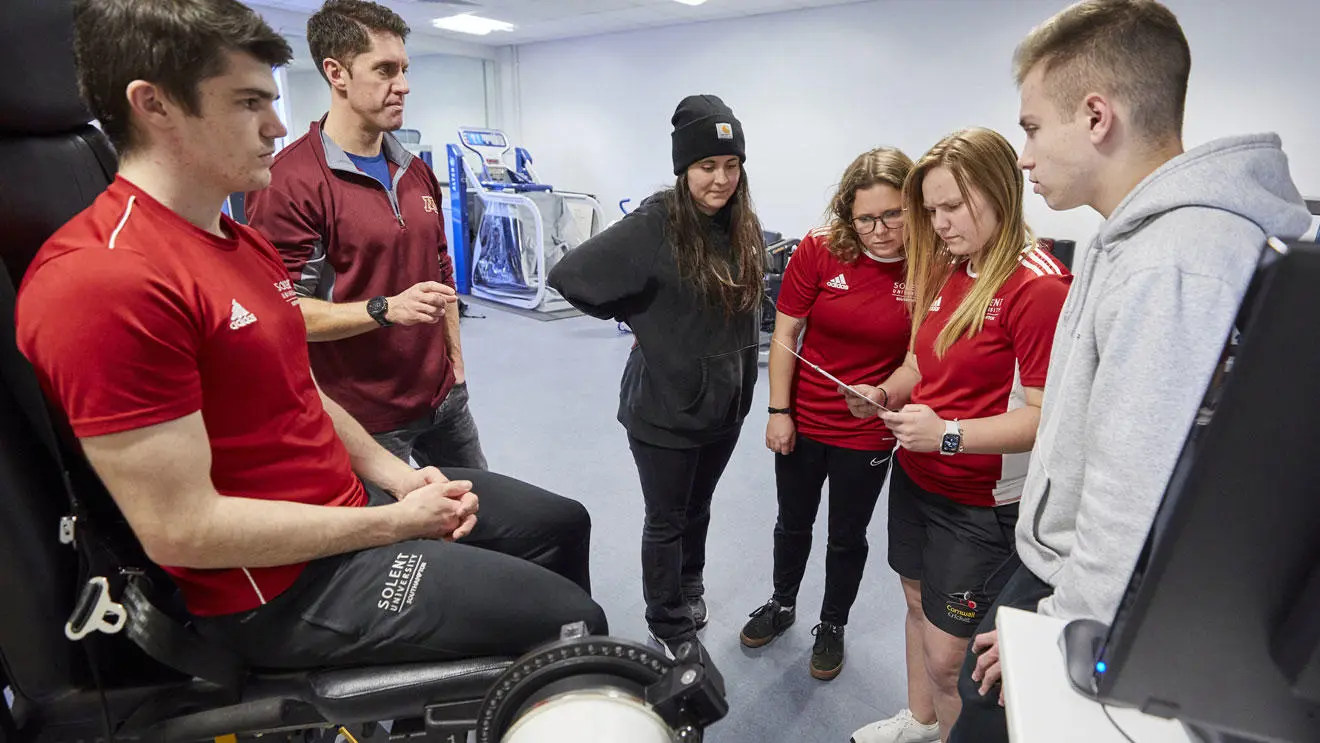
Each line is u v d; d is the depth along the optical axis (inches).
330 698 35.0
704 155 57.7
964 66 220.7
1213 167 28.0
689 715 29.0
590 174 338.6
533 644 37.2
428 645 36.2
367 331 62.9
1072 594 30.2
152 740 34.6
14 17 33.7
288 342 37.6
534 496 48.9
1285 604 18.3
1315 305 15.3
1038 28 34.1
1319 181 177.3
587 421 152.0
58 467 33.6
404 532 38.0
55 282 27.8
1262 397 16.4
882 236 60.2
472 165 290.7
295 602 35.6
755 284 65.0
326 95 321.4
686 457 66.7
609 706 28.8
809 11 249.0
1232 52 181.2
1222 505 17.8
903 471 59.0
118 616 33.2
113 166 41.1
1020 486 49.8
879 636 81.4
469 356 202.7
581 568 49.6
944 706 56.5
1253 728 20.3
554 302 265.9
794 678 74.8
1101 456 29.3
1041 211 213.5
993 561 51.8
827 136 255.6
